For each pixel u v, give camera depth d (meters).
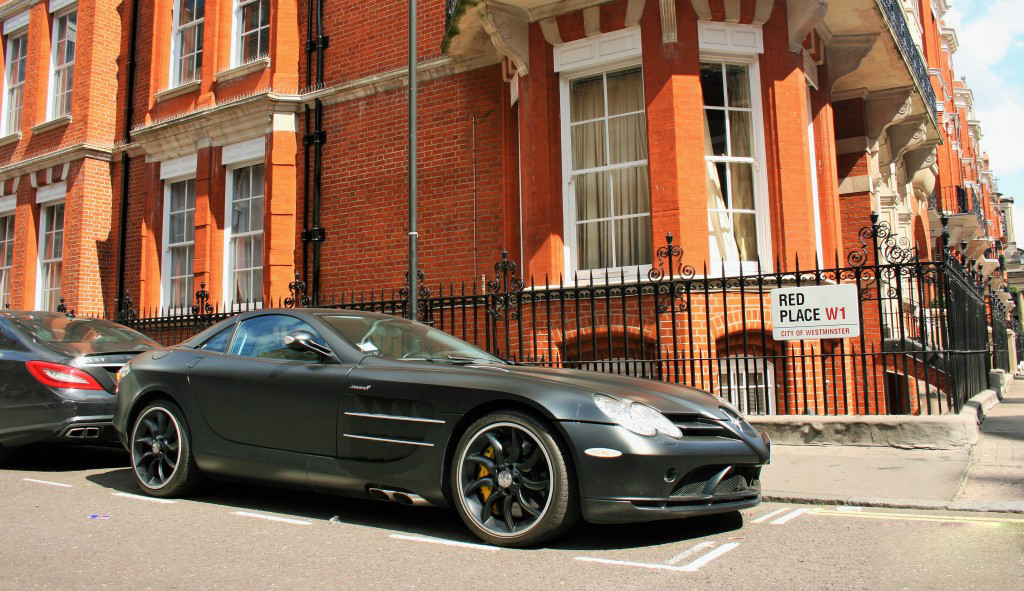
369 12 11.33
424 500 4.22
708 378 7.73
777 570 3.49
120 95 14.44
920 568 3.48
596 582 3.33
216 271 12.15
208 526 4.49
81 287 13.63
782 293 6.95
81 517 4.75
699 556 3.74
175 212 13.28
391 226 10.73
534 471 3.93
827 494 4.98
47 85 15.34
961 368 8.05
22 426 6.44
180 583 3.40
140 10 14.45
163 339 12.85
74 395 6.36
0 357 6.68
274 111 11.65
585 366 7.91
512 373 4.27
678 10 8.23
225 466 5.00
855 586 3.25
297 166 11.77
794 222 8.30
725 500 4.07
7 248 15.70
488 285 7.96
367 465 4.38
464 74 10.34
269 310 5.37
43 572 3.59
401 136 10.81
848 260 6.97
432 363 4.64
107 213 14.20
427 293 8.52
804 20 8.51
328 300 11.16
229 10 12.74
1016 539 3.92
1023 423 8.24
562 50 8.80
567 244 8.68
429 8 10.75
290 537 4.21
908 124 12.67
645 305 8.07
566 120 8.85
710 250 8.25
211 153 12.45
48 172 14.66
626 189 8.56
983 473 5.40
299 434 4.67
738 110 8.55
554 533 3.83
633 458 3.73
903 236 14.08
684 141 8.04
